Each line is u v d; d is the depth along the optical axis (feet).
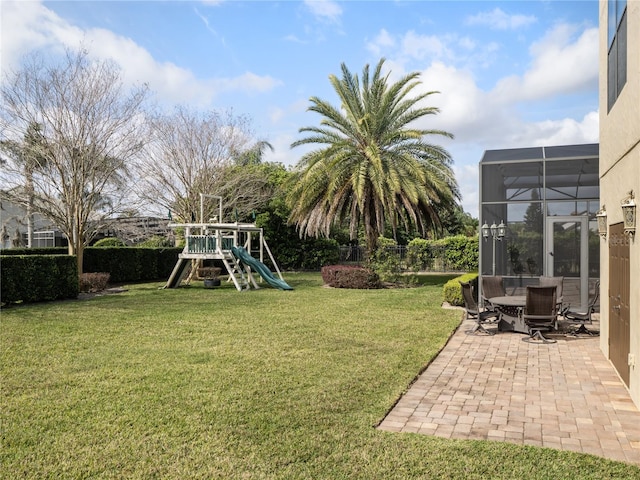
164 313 35.35
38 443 12.41
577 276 37.99
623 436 13.12
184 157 67.46
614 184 20.26
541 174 39.17
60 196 53.21
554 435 13.19
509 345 25.48
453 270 87.10
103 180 54.90
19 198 51.85
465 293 30.32
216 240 55.11
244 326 29.89
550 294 26.63
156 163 66.18
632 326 16.44
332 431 13.14
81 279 51.26
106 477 10.68
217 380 17.95
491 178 40.40
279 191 79.97
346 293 50.80
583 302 37.68
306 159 60.90
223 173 70.54
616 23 19.49
